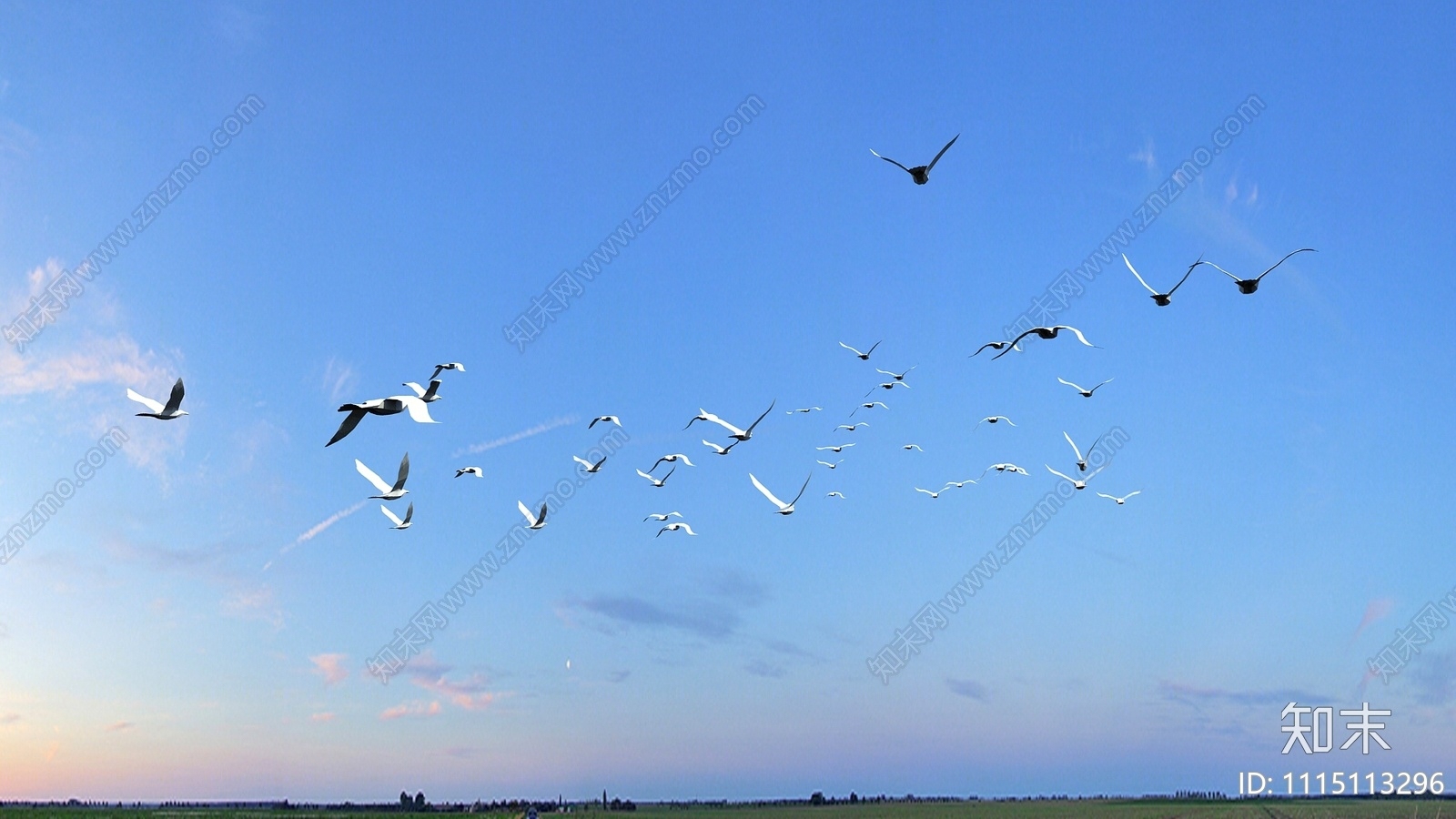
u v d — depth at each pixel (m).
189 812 181.62
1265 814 194.88
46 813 169.25
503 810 170.75
